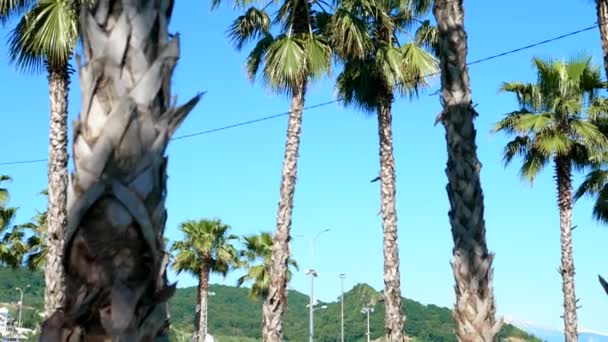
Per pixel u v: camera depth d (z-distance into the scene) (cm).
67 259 264
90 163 268
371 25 1741
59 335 253
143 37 286
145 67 282
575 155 2127
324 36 1636
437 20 748
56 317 254
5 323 7244
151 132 276
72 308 257
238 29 1717
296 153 1560
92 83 277
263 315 1516
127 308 257
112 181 267
